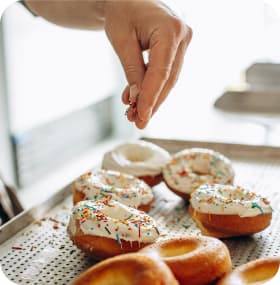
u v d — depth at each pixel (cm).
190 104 136
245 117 103
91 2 52
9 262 49
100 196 59
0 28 107
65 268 49
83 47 134
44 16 59
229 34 128
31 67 117
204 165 67
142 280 36
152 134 136
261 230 54
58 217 58
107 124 151
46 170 125
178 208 62
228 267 44
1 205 65
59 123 129
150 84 45
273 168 72
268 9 126
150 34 46
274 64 117
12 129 113
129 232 50
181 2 124
